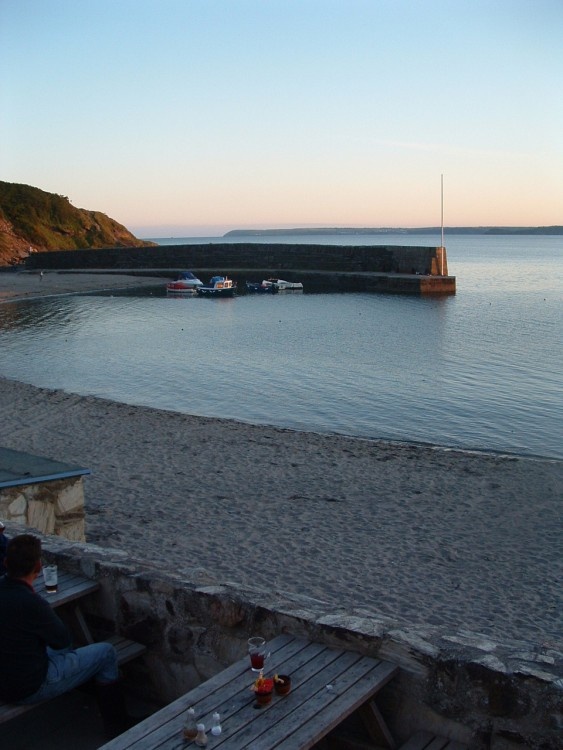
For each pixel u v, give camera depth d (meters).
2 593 4.16
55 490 9.74
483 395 26.09
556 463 17.06
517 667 3.93
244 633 4.69
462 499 14.34
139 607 5.12
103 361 33.38
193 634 4.89
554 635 9.02
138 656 5.11
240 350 36.69
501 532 12.63
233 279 75.00
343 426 22.03
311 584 10.37
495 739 3.92
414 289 64.69
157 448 17.92
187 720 3.64
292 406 24.61
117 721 4.53
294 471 16.09
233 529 12.55
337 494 14.57
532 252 189.00
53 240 102.75
